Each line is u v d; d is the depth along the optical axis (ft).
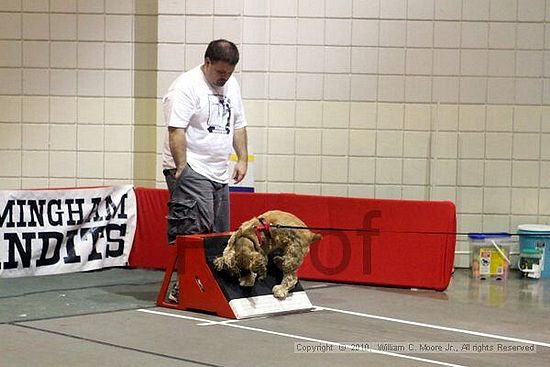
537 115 31.01
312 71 30.81
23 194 26.84
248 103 30.86
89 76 30.96
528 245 29.55
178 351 17.89
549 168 31.17
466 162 31.07
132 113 31.01
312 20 30.66
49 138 31.09
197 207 22.59
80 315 21.42
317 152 30.99
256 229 21.27
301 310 22.36
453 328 20.90
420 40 30.73
